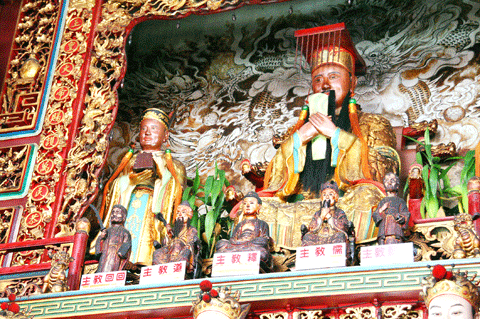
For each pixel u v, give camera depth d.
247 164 9.55
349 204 8.46
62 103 10.05
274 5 11.35
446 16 10.57
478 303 6.31
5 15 11.10
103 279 7.75
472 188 7.54
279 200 8.98
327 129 9.06
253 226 7.88
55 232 9.16
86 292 7.48
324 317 6.93
